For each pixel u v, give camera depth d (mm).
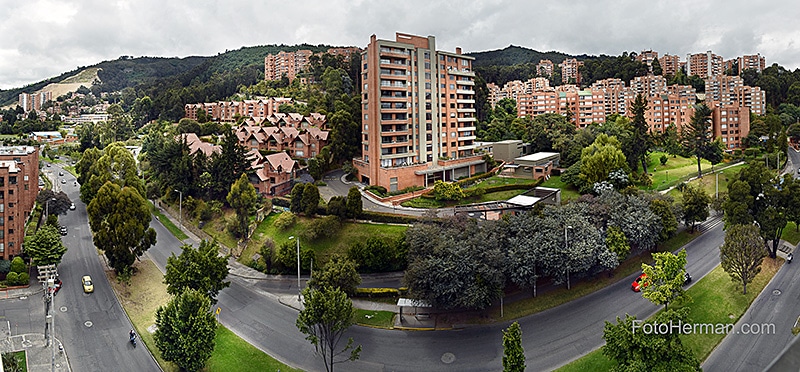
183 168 108875
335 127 126500
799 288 65750
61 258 85438
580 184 106438
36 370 53969
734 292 65562
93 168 123688
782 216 73125
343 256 72375
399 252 77188
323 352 54156
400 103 113188
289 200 100312
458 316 66188
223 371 55312
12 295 72750
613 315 63938
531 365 54688
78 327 63906
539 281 73312
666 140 146750
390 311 68312
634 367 44469
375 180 111188
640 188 107188
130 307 69875
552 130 138375
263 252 81000
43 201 106625
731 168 124188
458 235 69625
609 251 70750
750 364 51438
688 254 80375
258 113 188750
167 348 51875
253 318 67188
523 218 73750
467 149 127500
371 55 110500
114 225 77812
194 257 65250
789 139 169250
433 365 55625
